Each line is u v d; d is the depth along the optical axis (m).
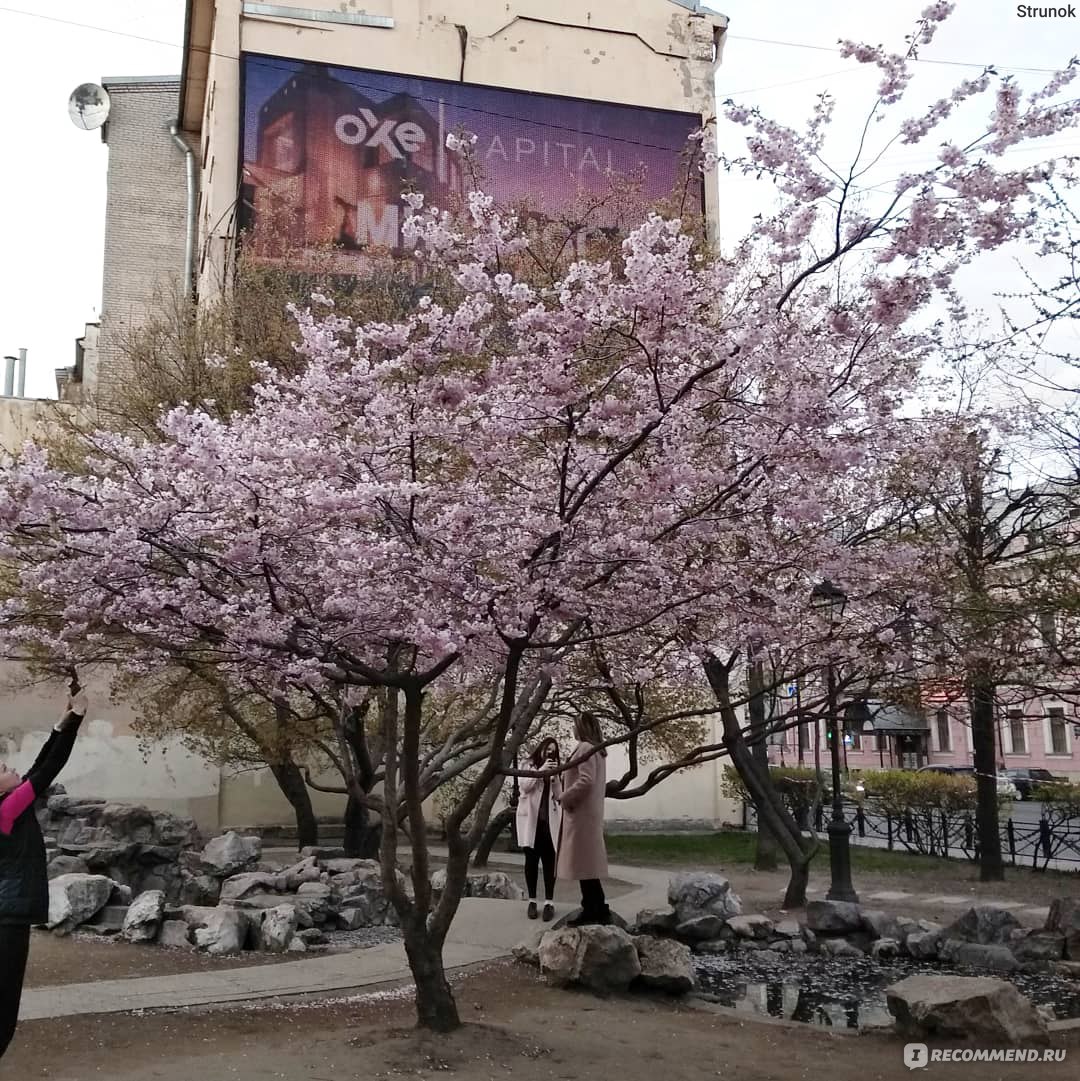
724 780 22.44
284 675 6.14
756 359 5.31
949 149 4.94
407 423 5.61
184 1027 6.56
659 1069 5.95
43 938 9.28
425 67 22.30
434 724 13.02
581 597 5.84
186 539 5.77
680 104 23.75
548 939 8.26
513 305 5.82
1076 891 14.19
